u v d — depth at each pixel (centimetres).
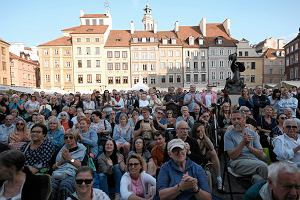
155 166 651
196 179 417
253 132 644
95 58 7412
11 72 7581
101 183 650
